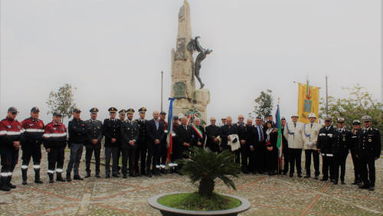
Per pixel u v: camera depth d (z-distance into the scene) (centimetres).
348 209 909
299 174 1448
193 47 2319
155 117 1419
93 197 994
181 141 1491
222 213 538
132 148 1361
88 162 1358
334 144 1302
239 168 617
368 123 1227
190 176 602
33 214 801
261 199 1012
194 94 2284
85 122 1341
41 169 1650
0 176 1112
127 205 902
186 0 2344
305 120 1970
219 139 1561
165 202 598
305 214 849
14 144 1091
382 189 1208
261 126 1556
